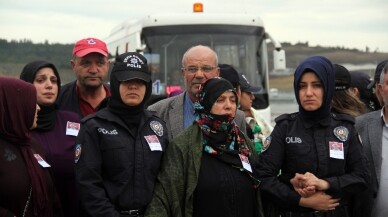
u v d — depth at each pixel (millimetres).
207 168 3598
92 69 4883
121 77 3592
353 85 5719
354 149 3697
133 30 11438
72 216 4172
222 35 10500
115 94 3635
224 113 3590
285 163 3736
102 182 3506
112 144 3539
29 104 3590
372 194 3943
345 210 3729
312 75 3662
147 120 3756
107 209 3393
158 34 10438
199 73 4312
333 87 3693
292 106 17250
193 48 4410
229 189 3570
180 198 3580
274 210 3826
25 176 3496
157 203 3533
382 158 3979
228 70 4836
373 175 3955
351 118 3785
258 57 10602
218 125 3611
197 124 3695
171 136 4383
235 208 3578
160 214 3500
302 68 3691
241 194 3609
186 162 3613
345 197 3643
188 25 10492
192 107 4426
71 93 5062
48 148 4145
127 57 3672
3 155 3438
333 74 3695
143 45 10453
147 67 3719
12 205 3430
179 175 3592
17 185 3436
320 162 3621
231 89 3623
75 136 4301
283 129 3760
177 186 3574
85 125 3584
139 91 3633
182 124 4410
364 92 5707
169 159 3648
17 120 3529
